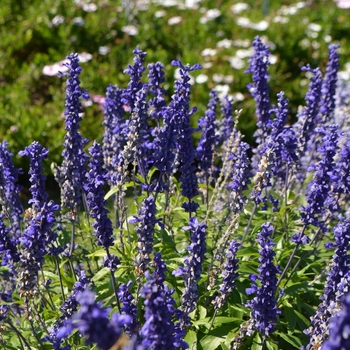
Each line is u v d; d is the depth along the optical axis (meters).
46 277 1.87
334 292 1.68
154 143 1.77
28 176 2.60
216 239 1.88
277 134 1.82
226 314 1.79
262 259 1.65
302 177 1.99
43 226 1.62
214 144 1.92
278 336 1.84
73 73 1.79
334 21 4.29
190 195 1.81
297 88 3.20
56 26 3.57
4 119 2.66
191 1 4.26
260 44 1.96
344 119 2.12
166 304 1.55
